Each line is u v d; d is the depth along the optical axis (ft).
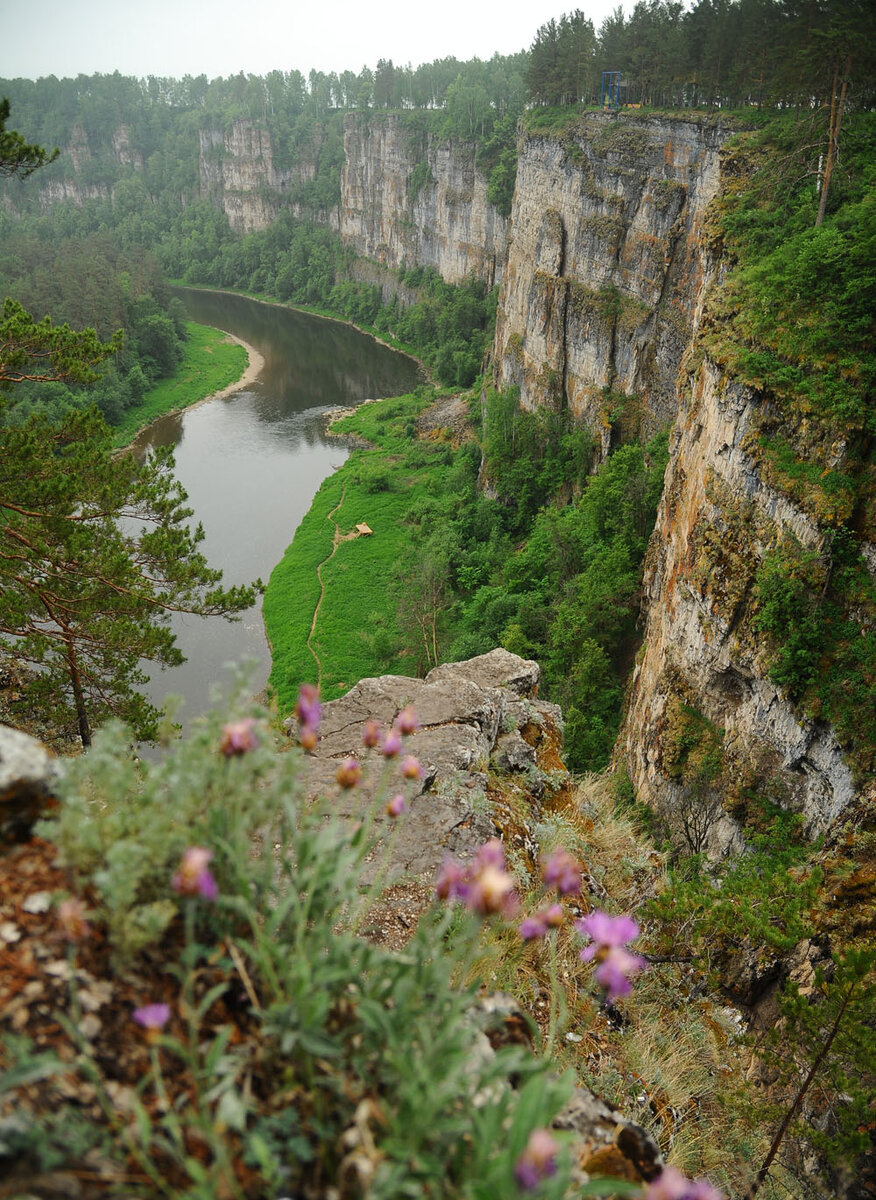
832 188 132.57
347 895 12.00
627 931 10.13
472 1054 11.60
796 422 97.45
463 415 354.74
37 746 12.71
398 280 550.36
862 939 37.73
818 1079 27.58
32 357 53.72
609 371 258.98
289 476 313.73
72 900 9.34
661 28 279.69
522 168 313.73
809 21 133.69
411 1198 8.82
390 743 13.14
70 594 55.31
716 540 107.86
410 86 602.03
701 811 107.45
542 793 33.94
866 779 83.46
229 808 11.70
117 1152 8.48
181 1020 10.11
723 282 137.59
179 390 400.47
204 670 197.36
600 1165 11.87
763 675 96.99
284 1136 9.26
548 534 231.71
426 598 213.25
